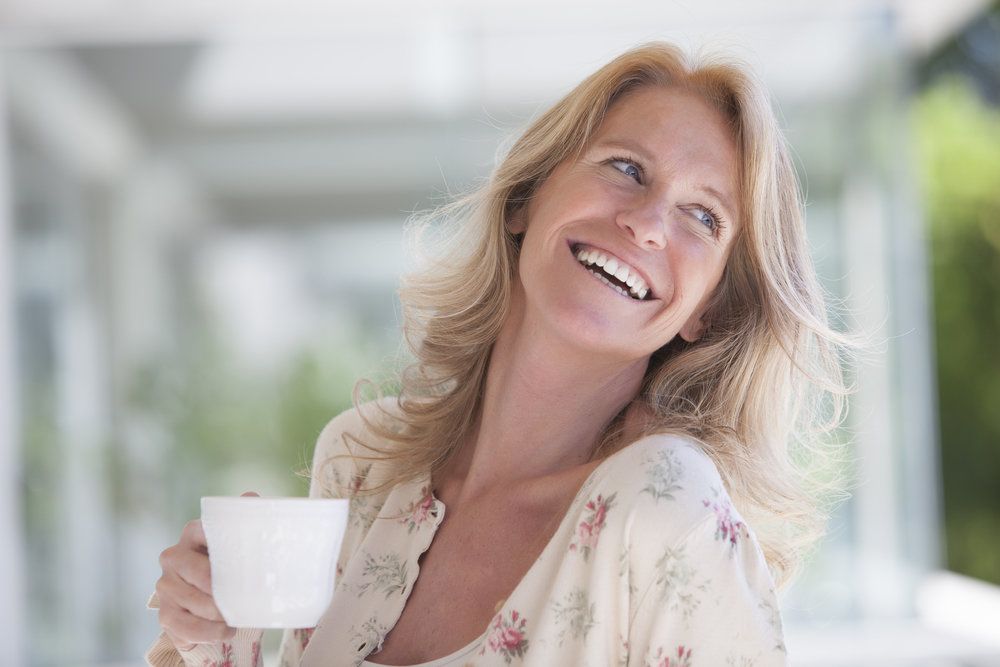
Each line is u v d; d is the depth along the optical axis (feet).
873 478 22.18
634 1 22.62
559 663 5.26
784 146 6.40
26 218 23.57
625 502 5.19
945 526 49.16
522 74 22.93
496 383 6.45
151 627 23.17
